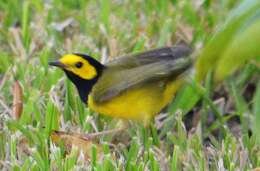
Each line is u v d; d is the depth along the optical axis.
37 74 9.84
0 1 12.57
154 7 12.23
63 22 11.73
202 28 11.41
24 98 9.49
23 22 11.53
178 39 11.42
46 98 9.44
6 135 8.42
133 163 7.63
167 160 7.96
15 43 11.36
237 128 9.80
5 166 7.79
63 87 9.86
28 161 7.55
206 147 8.96
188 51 8.34
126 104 8.42
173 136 8.62
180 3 12.03
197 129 9.05
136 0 12.32
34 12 12.46
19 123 8.61
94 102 8.55
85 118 9.04
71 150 8.01
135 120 8.69
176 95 9.91
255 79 10.60
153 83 8.34
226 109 10.16
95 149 7.75
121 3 12.41
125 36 11.14
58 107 9.05
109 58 10.61
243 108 9.55
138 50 10.64
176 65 8.16
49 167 7.81
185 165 7.82
